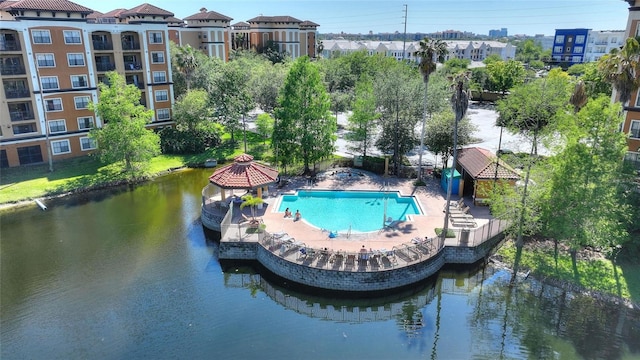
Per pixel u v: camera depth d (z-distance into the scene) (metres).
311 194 41.69
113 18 66.88
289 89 43.00
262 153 56.88
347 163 49.34
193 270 30.88
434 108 49.06
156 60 59.06
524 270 30.47
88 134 49.72
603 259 31.14
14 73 48.09
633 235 31.70
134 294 27.94
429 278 29.73
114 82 46.72
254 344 23.80
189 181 49.03
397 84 45.62
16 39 48.03
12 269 30.69
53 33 49.38
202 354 22.86
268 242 30.91
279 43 123.25
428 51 38.94
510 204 31.03
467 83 31.67
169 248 33.88
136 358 22.48
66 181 46.53
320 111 44.00
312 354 23.05
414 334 25.06
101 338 23.89
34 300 27.19
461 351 23.56
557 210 29.28
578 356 22.94
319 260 29.09
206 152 57.66
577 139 27.73
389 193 41.34
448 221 34.97
